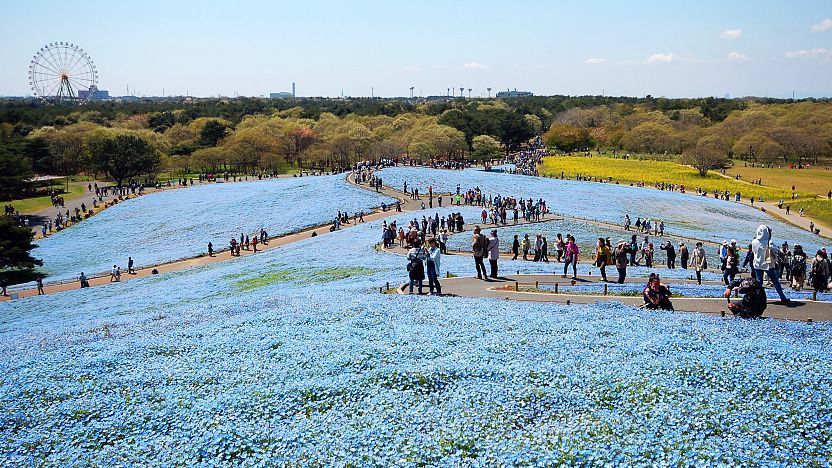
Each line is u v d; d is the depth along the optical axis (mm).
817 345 15766
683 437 10727
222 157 148000
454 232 55781
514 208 64062
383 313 21469
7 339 25016
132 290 43188
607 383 13445
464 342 17172
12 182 107375
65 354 19312
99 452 11844
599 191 96562
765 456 9961
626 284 28875
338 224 67438
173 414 13367
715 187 124438
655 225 62469
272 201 88438
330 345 17438
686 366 14031
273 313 23078
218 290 36594
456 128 181375
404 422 12125
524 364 14922
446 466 10258
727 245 29875
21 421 13836
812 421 11211
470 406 12711
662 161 165375
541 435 11227
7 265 58281
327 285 32406
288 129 182375
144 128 199250
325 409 13297
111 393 15102
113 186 123812
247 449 11602
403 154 165250
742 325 18047
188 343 19141
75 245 72688
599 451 10328
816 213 98188
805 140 162000
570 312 20547
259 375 15359
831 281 28625
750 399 12320
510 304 22516
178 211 89438
